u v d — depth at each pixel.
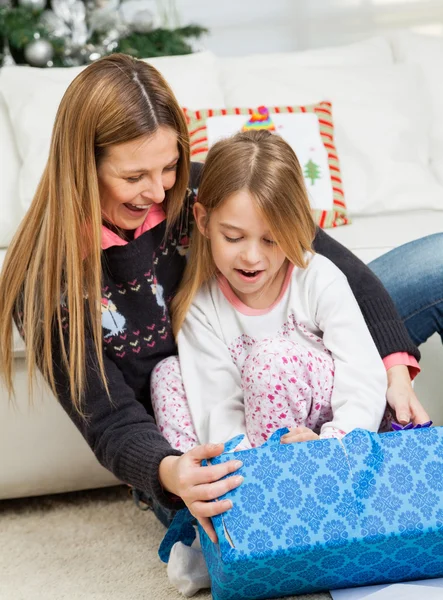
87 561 1.44
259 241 1.32
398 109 2.33
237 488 1.11
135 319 1.40
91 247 1.30
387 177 2.24
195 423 1.38
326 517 1.10
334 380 1.33
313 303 1.39
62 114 1.29
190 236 1.46
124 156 1.25
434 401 1.75
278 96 2.27
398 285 1.62
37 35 2.58
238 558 1.07
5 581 1.39
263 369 1.27
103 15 2.71
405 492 1.12
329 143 2.18
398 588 1.20
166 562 1.34
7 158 2.13
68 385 1.33
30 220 1.36
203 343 1.42
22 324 1.37
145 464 1.18
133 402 1.32
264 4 3.29
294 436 1.20
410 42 2.55
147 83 1.28
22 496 1.70
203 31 2.93
